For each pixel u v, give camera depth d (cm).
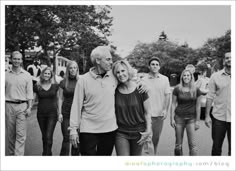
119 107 252
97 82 243
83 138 250
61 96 310
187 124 307
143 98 254
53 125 313
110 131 247
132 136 254
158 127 323
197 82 337
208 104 300
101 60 242
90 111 247
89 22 404
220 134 300
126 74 245
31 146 359
